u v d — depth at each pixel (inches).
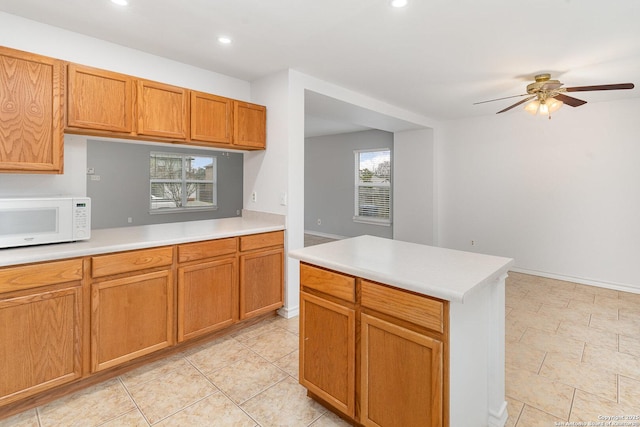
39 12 83.9
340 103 149.7
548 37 96.8
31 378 72.2
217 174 334.3
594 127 166.7
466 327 56.6
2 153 74.7
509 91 150.9
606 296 151.4
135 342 87.4
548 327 117.6
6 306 68.6
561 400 77.0
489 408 67.8
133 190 277.3
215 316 104.0
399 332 56.3
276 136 126.8
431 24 89.7
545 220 182.5
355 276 63.4
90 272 79.6
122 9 82.6
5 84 74.7
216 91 126.6
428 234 219.8
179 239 94.3
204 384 83.8
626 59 112.9
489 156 200.2
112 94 91.0
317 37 97.8
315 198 315.6
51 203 80.0
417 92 151.5
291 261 125.1
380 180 268.4
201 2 79.4
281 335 111.1
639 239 157.2
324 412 73.2
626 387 82.0
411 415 55.6
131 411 73.5
